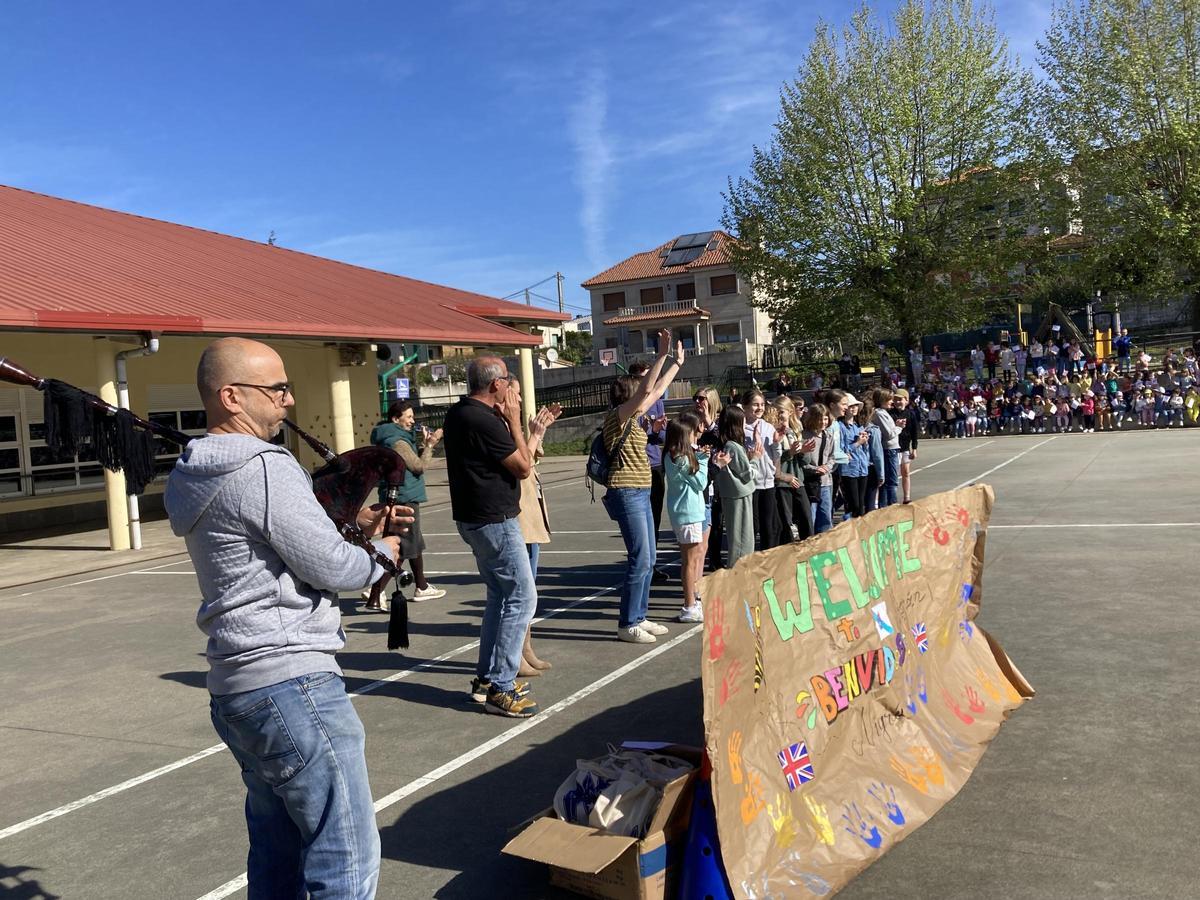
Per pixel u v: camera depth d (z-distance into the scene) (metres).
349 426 18.80
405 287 25.38
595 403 38.84
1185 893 2.95
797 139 33.88
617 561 10.05
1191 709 4.53
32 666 7.11
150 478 2.64
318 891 2.35
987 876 3.14
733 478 7.15
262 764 2.38
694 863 2.91
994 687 4.68
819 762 3.37
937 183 33.22
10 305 11.67
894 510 4.13
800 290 34.75
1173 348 32.91
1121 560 8.18
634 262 64.94
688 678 5.62
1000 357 33.34
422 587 8.59
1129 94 31.59
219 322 14.01
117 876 3.59
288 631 2.37
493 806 3.99
